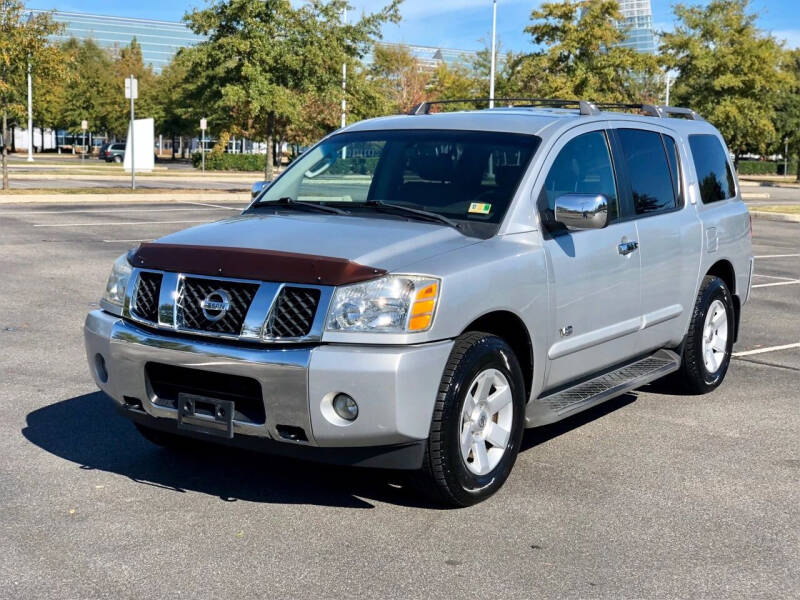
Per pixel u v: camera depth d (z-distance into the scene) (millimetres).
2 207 22672
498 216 4926
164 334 4426
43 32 25734
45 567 3791
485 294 4465
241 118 31453
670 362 6387
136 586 3633
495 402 4605
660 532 4289
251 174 48438
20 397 6422
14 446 5379
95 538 4098
